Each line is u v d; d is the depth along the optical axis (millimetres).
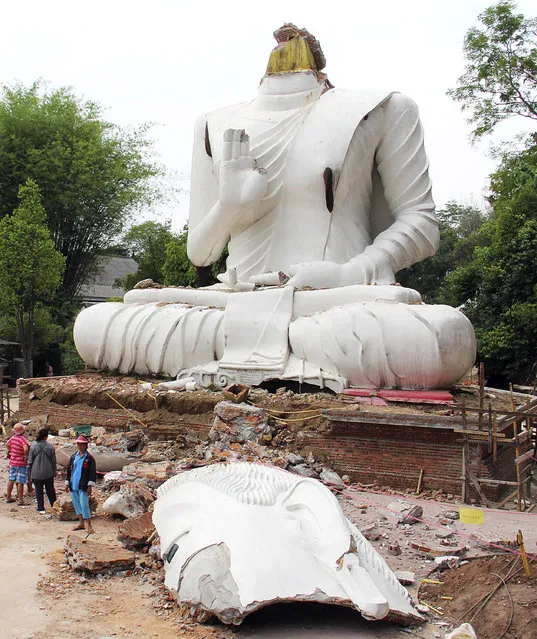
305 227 14750
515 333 22000
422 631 5980
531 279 22578
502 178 27500
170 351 13562
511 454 11594
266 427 10891
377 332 11594
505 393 13836
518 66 26703
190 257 16172
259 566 5844
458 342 11305
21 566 7301
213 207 15469
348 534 6074
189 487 7445
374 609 5496
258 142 15000
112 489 10172
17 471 9930
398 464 10398
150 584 6883
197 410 11977
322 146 14586
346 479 10492
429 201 15109
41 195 30078
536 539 8258
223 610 5730
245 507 6559
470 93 27625
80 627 5883
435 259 34688
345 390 11727
